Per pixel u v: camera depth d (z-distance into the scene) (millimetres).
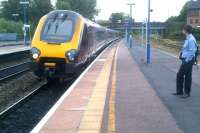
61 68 19078
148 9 27969
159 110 10867
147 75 19547
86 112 10453
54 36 19828
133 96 13117
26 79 23266
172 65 25938
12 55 34125
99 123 9266
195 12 140375
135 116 10086
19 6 123062
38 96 17516
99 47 40406
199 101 12344
